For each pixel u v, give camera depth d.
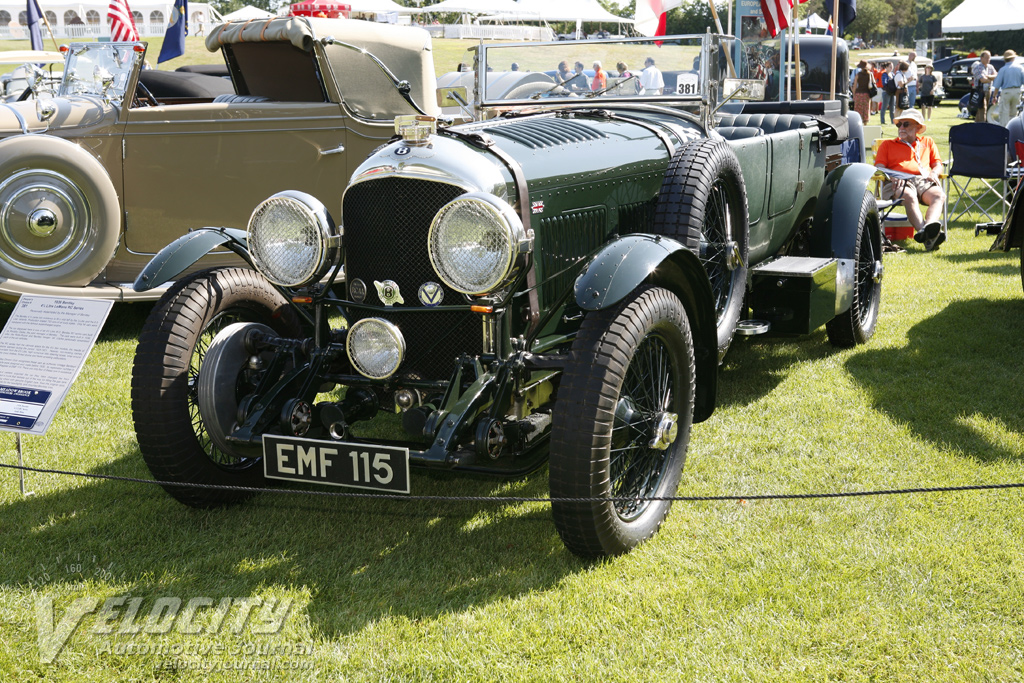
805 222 4.94
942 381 4.12
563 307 3.18
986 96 16.12
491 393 2.65
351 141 5.61
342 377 2.87
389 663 2.21
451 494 3.22
